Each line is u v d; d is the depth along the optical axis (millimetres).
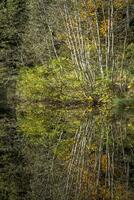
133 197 8484
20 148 13297
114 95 18906
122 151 11789
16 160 11820
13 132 16094
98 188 9086
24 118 19141
